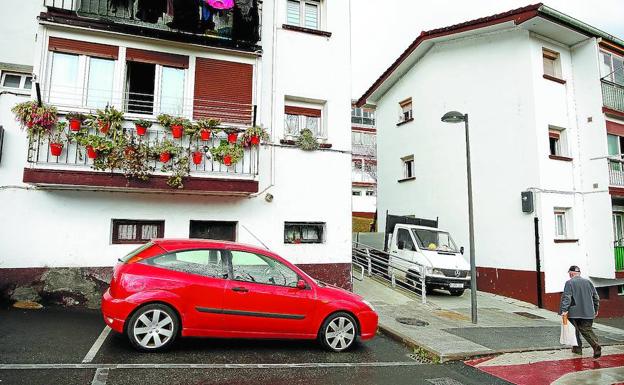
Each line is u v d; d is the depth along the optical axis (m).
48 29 8.09
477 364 6.68
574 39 14.22
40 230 8.11
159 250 5.91
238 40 9.40
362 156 29.30
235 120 9.36
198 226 9.48
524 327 9.45
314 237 10.51
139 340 5.57
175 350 5.87
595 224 13.53
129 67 8.95
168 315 5.67
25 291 7.93
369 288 12.01
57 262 8.16
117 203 8.66
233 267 6.11
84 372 4.87
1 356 5.18
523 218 13.01
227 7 9.22
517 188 13.32
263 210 9.82
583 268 13.45
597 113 13.77
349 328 6.59
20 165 8.09
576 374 6.51
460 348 7.15
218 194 9.30
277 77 10.29
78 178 7.82
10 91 8.62
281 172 10.06
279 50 10.40
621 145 14.73
